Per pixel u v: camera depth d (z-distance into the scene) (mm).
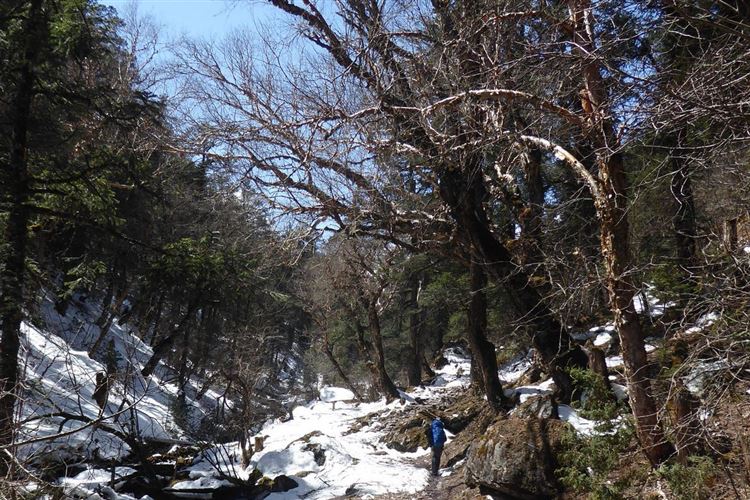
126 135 14891
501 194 14086
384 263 23172
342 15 12883
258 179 13578
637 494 7742
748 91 5262
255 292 21922
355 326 29359
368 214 13633
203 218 21125
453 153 12328
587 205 10766
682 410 6957
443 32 11367
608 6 6379
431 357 40594
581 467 8180
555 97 8117
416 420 17922
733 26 5918
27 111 12250
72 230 17531
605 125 7543
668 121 5461
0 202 12000
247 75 13406
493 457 10305
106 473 13250
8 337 10438
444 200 13203
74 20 13336
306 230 14164
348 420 22984
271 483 14297
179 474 14797
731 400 6617
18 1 12086
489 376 14969
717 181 6973
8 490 6656
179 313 23484
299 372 43812
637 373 7789
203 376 24234
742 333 5547
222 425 19141
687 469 6883
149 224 18578
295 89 13469
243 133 13383
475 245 13258
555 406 11469
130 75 21031
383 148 12547
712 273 6289
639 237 9156
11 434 7254
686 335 7152
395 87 12562
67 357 9742
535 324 11727
